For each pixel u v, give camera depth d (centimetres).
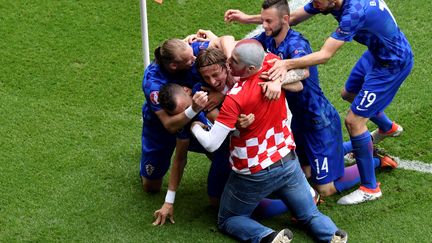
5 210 1509
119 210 1512
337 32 1386
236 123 1302
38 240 1437
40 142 1698
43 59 1986
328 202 1535
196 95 1298
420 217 1475
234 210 1402
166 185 1589
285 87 1347
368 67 1553
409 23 2070
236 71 1293
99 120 1777
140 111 1812
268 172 1341
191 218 1491
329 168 1524
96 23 2116
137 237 1441
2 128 1738
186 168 1633
